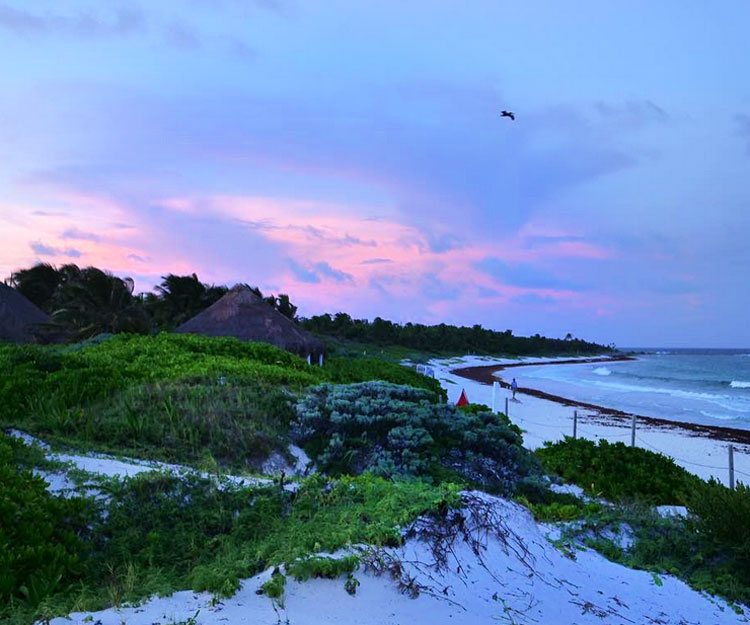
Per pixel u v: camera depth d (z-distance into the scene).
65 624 3.50
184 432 9.61
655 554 6.75
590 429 28.66
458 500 5.60
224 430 9.95
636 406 44.25
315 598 4.02
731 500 7.09
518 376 84.12
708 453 23.20
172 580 4.54
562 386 64.50
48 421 9.59
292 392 13.23
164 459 8.62
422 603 4.18
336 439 9.83
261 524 5.82
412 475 8.84
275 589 3.98
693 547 6.87
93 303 34.94
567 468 11.88
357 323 113.31
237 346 20.59
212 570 4.40
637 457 12.13
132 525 5.82
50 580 4.41
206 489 6.60
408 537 4.97
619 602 5.25
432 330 146.75
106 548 5.35
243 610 3.78
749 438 27.45
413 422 10.12
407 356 102.94
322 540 4.80
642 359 190.38
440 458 9.86
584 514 7.60
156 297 49.38
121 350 18.14
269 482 7.11
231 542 5.41
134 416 9.92
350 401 11.16
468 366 111.56
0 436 7.62
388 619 3.88
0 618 3.64
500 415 15.42
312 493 6.45
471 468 9.90
